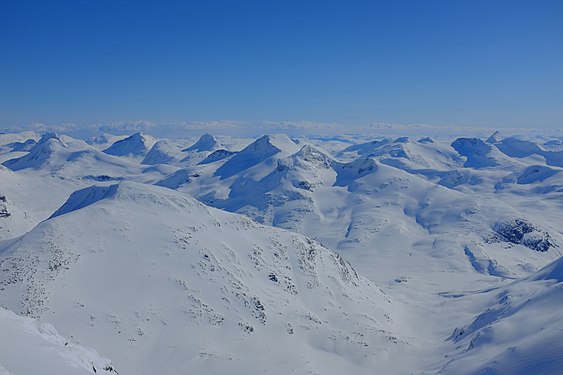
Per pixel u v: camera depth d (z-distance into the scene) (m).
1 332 22.22
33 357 20.22
